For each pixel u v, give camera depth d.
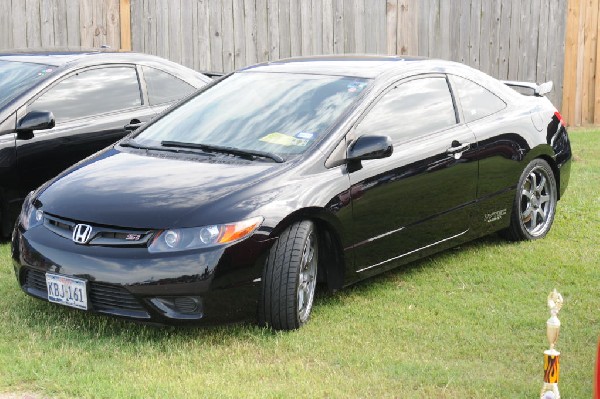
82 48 9.27
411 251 6.90
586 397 5.00
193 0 12.59
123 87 8.73
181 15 12.54
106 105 8.56
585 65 15.53
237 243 5.63
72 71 8.45
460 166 7.17
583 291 6.89
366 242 6.46
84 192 6.01
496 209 7.68
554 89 15.34
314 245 6.16
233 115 6.81
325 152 6.28
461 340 5.89
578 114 15.62
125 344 5.74
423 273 7.31
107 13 12.12
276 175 6.03
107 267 5.59
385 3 13.82
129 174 6.19
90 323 6.10
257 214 5.73
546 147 8.10
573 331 6.04
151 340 5.76
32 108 8.10
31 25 11.70
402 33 14.01
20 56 8.80
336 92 6.80
